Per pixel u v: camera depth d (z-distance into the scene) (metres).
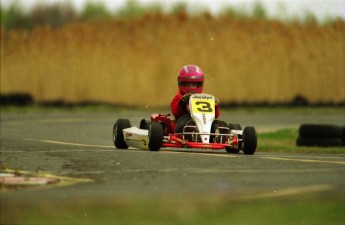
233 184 27.94
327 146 51.41
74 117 87.69
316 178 29.77
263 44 112.31
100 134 63.78
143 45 115.56
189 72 38.97
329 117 91.44
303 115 95.19
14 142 48.94
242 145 38.41
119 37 115.69
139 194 26.12
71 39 114.12
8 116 88.06
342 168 33.38
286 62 109.94
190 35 116.19
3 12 114.19
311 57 107.38
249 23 114.38
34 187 27.22
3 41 112.06
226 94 112.81
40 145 46.09
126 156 35.91
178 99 39.00
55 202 25.11
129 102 112.44
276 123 80.75
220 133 38.56
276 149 47.09
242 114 97.56
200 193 26.33
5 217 24.23
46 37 113.69
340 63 105.62
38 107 107.69
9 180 28.62
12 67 111.12
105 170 31.44
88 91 112.19
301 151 46.12
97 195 25.92
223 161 34.44
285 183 28.36
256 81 111.88
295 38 108.88
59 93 111.44
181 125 38.38
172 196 25.95
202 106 38.03
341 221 25.47
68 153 38.59
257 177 29.89
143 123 42.22
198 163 33.47
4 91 110.31
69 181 28.53
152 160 34.34
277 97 110.56
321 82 107.62
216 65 114.19
